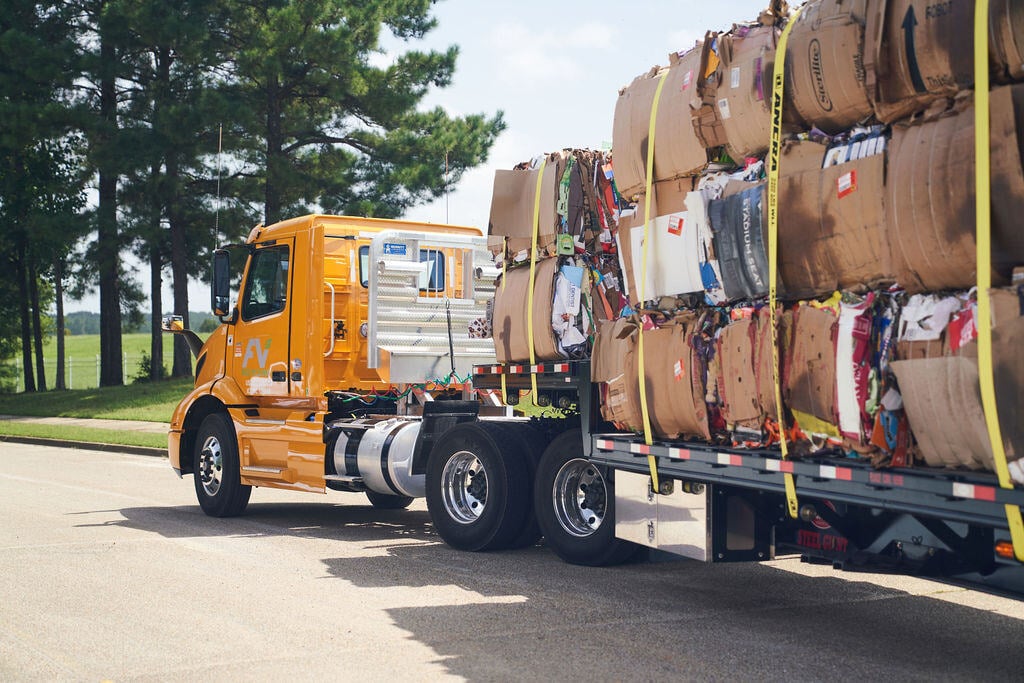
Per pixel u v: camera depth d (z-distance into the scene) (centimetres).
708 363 620
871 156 502
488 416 1026
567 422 873
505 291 881
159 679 550
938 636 640
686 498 684
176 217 3738
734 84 598
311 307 1070
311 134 3838
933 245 463
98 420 3019
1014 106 430
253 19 3747
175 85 3616
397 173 3616
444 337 1096
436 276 1099
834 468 530
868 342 505
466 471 959
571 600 737
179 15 3488
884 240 493
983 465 453
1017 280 430
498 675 553
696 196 624
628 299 715
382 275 1060
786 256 551
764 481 586
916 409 474
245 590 770
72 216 3691
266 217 3734
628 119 704
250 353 1148
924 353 468
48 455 2078
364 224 1105
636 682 541
